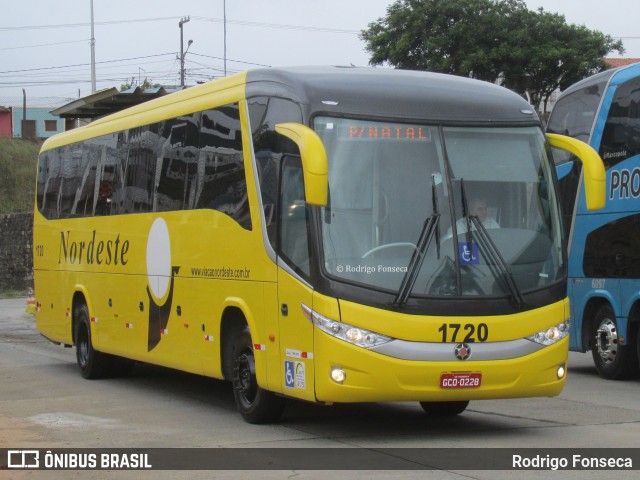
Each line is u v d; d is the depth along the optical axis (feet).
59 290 54.75
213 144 37.40
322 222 29.73
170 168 41.37
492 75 123.24
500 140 31.89
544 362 30.48
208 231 37.17
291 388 30.96
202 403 40.81
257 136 33.86
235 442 30.83
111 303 47.32
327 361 29.12
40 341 76.13
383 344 28.91
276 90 33.01
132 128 46.03
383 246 29.71
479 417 36.06
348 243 29.63
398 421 35.14
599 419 35.42
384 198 30.17
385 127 30.86
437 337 29.19
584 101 50.37
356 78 32.22
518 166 31.86
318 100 30.89
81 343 51.47
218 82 38.09
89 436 32.45
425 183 30.55
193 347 38.50
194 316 38.32
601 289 48.32
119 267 46.32
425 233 29.91
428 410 36.94
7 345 72.38
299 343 30.42
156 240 42.24
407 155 30.73
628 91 46.91
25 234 163.94
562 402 40.11
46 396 43.50
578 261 50.08
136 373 53.06
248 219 33.99
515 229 31.12
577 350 50.55
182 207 39.78
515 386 30.09
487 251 30.32
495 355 29.73
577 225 50.21
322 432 32.73
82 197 51.90
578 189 50.21
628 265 46.32
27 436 32.53
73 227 52.85
